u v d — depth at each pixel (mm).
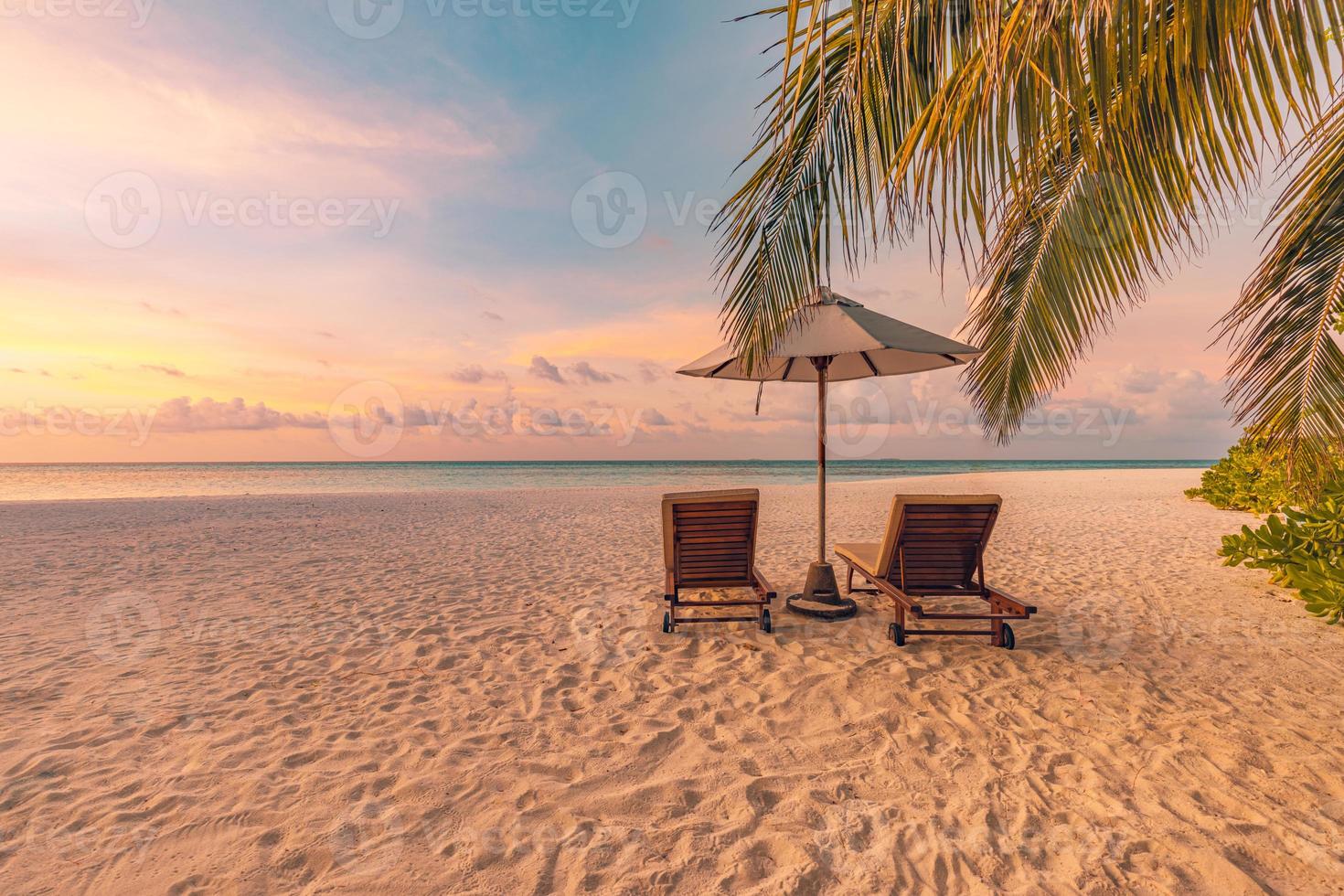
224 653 3977
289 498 16516
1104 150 2508
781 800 2297
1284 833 2041
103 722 2961
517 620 4691
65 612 4988
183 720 2998
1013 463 84875
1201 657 3703
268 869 1935
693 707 3117
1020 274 4180
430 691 3342
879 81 2438
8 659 3859
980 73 2000
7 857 1987
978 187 2170
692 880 1881
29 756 2627
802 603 4715
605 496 17500
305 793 2359
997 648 3908
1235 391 3613
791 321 3896
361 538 9102
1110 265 3328
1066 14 1955
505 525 10656
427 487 28078
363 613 4906
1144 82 2334
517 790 2377
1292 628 4242
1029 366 4250
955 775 2449
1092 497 14391
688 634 4285
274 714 3057
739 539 4336
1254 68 2080
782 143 2803
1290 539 5008
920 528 4035
